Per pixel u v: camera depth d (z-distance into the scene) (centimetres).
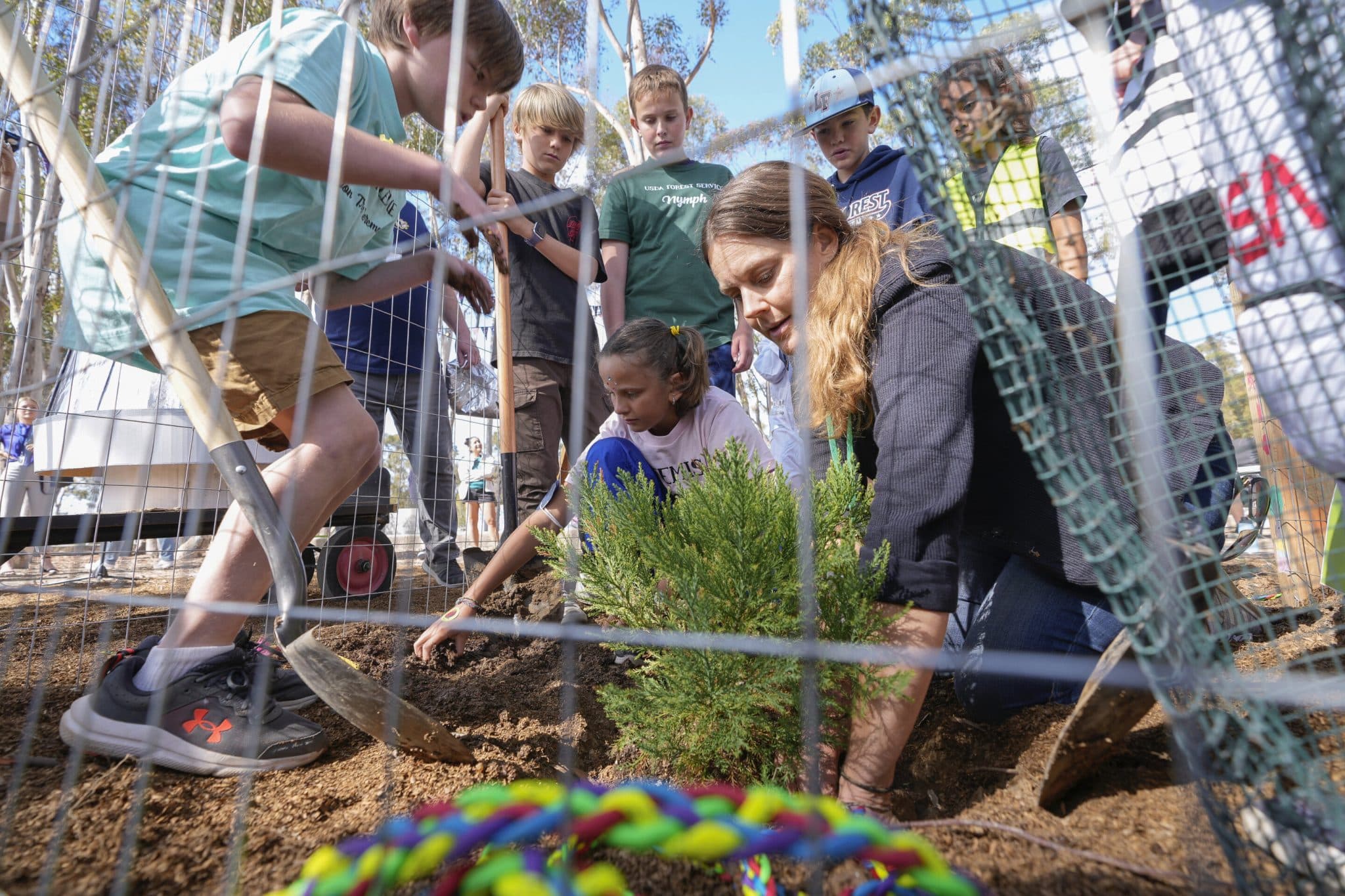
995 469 151
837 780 131
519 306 329
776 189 146
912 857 59
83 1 154
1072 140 111
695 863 96
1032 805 109
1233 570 188
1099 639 149
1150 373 96
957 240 78
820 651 83
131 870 102
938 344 131
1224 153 96
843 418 151
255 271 161
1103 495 86
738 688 121
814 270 150
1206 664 79
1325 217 92
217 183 159
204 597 146
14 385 168
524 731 163
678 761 128
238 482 114
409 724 128
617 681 201
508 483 260
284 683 175
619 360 213
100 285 155
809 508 70
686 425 233
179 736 135
